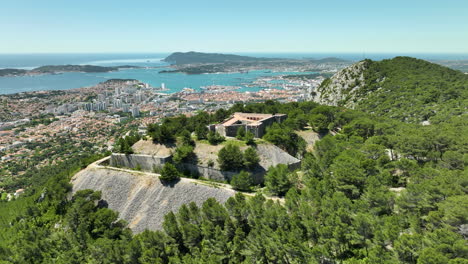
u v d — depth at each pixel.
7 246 103.31
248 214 79.06
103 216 98.75
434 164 90.81
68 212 105.06
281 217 69.81
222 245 73.94
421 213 66.50
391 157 111.06
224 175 116.06
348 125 145.50
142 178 119.50
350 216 64.38
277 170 100.12
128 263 76.88
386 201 69.25
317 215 70.88
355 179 78.50
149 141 138.50
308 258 60.84
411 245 52.03
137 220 107.19
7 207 147.25
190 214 88.06
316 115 153.25
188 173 123.62
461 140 98.19
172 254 79.44
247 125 139.88
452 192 64.19
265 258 68.50
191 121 169.50
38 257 89.25
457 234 51.72
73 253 85.12
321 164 98.50
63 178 134.12
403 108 178.88
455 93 180.88
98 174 127.69
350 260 59.25
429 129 118.25
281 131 133.88
